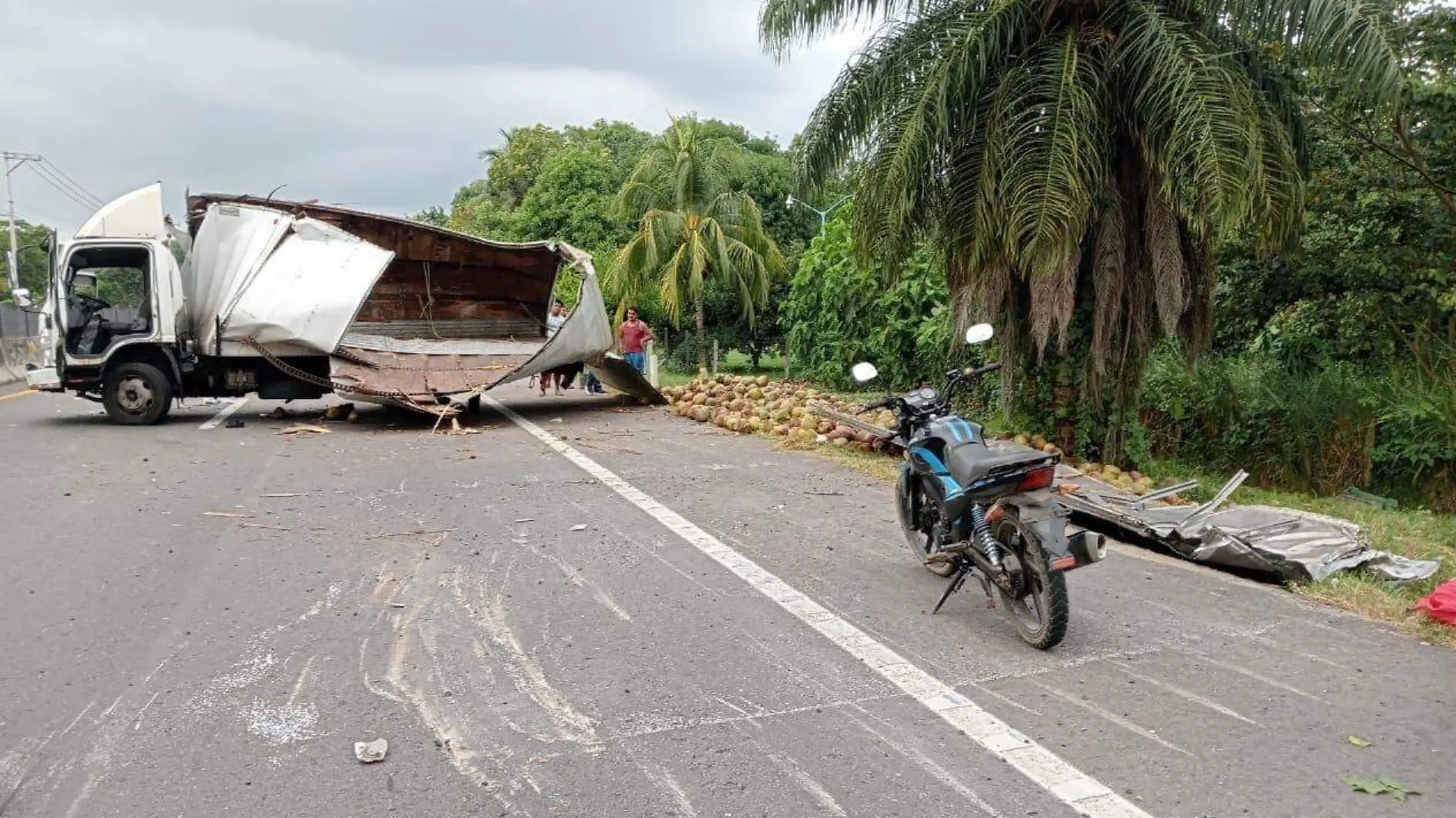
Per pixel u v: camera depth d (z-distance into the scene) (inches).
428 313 673.0
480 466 421.1
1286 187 366.0
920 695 183.5
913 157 384.2
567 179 1451.8
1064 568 198.2
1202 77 351.6
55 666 193.0
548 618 223.9
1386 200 447.8
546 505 343.0
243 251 542.9
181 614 224.4
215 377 561.6
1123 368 415.2
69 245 533.0
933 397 258.5
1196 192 355.6
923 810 143.3
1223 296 499.5
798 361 842.2
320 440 495.5
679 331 1279.5
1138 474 394.0
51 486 370.9
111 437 504.4
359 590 243.3
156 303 538.3
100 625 216.4
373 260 544.7
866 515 331.9
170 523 311.6
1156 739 165.8
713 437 514.3
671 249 1085.1
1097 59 380.5
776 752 160.4
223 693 181.0
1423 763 157.5
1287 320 494.6
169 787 147.8
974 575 230.2
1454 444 382.0
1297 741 165.2
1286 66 396.2
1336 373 440.5
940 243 421.4
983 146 384.5
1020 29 390.0
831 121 422.3
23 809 141.5
